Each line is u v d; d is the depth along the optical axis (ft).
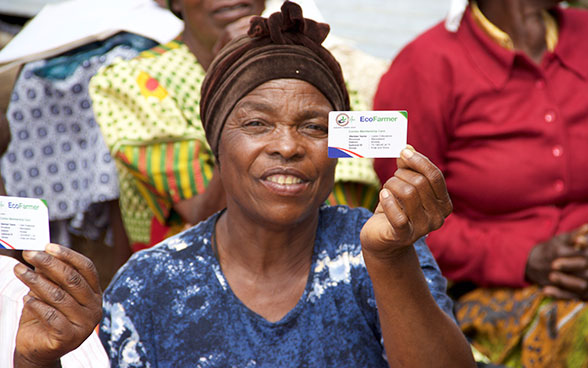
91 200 10.99
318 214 6.97
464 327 9.82
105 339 6.60
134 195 9.99
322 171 6.53
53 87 11.29
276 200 6.43
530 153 9.86
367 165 9.66
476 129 10.02
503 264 9.75
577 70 10.11
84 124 11.33
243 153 6.48
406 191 5.38
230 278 6.70
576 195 9.91
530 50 10.19
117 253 11.34
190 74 9.75
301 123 6.53
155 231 9.85
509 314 9.62
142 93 9.43
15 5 15.93
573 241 9.47
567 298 9.48
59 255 5.45
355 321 6.50
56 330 5.49
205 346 6.40
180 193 9.29
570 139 9.91
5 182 11.23
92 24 11.65
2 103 11.30
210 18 9.69
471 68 10.05
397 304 5.87
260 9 10.02
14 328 6.34
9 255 7.86
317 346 6.40
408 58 10.36
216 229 6.96
